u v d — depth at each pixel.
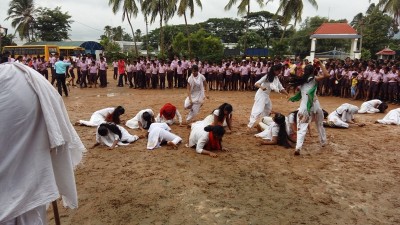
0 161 1.97
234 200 4.35
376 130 8.53
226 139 7.42
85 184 4.83
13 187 2.00
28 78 2.03
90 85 18.05
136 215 3.94
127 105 11.98
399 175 5.34
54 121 2.10
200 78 8.41
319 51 49.62
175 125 8.71
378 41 42.78
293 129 7.05
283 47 36.00
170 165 5.64
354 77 14.47
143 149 6.55
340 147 6.93
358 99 14.47
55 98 2.20
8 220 1.98
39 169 2.06
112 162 5.78
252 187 4.77
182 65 17.77
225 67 17.16
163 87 17.78
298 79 6.35
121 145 6.78
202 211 4.04
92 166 5.58
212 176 5.17
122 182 4.91
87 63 17.78
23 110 1.98
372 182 5.04
